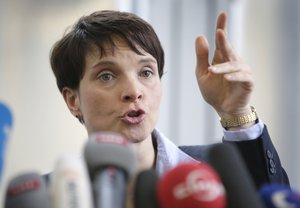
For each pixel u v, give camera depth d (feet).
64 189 2.86
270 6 14.23
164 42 14.92
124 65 5.98
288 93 13.89
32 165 13.42
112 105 5.85
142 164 6.07
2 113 3.14
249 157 5.50
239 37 14.60
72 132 13.69
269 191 3.39
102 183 3.12
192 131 15.06
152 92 6.00
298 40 13.84
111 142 3.39
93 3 13.93
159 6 14.90
